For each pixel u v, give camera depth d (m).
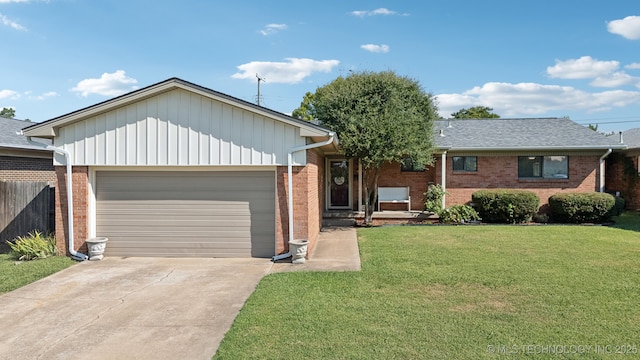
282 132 8.30
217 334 4.62
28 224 10.19
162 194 8.79
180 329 4.78
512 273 6.96
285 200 8.43
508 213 13.86
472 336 4.37
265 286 6.36
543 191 15.09
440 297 5.73
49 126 8.30
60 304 5.74
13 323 5.04
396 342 4.23
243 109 8.25
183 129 8.37
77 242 8.65
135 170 8.78
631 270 7.12
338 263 7.93
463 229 12.32
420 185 15.78
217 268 7.73
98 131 8.48
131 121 8.42
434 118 13.55
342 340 4.30
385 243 10.03
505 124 17.39
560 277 6.68
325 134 8.12
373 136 11.91
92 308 5.55
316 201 10.69
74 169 8.63
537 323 4.73
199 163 8.36
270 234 8.67
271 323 4.79
